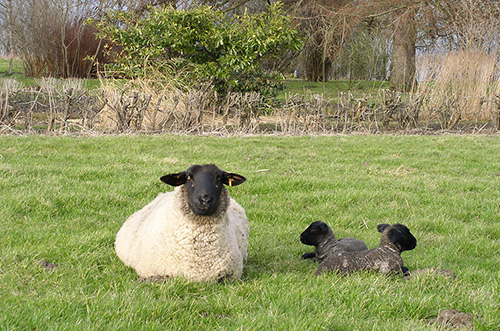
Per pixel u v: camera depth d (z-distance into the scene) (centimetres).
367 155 1263
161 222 475
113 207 748
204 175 459
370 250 510
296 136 1541
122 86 1681
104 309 382
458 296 432
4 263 479
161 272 468
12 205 693
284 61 3231
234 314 396
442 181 980
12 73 3294
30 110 1478
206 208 442
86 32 3141
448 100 1878
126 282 456
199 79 1750
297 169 1064
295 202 827
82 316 373
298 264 556
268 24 1856
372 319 395
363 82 3316
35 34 3103
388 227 518
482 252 617
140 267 484
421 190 922
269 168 1059
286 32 1827
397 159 1205
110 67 1858
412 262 567
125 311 376
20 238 574
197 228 457
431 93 2000
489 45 2156
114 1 3070
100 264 523
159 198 573
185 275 460
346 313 403
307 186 920
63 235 593
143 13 2794
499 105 1872
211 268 461
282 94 2789
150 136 1370
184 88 1703
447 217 768
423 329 368
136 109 1521
